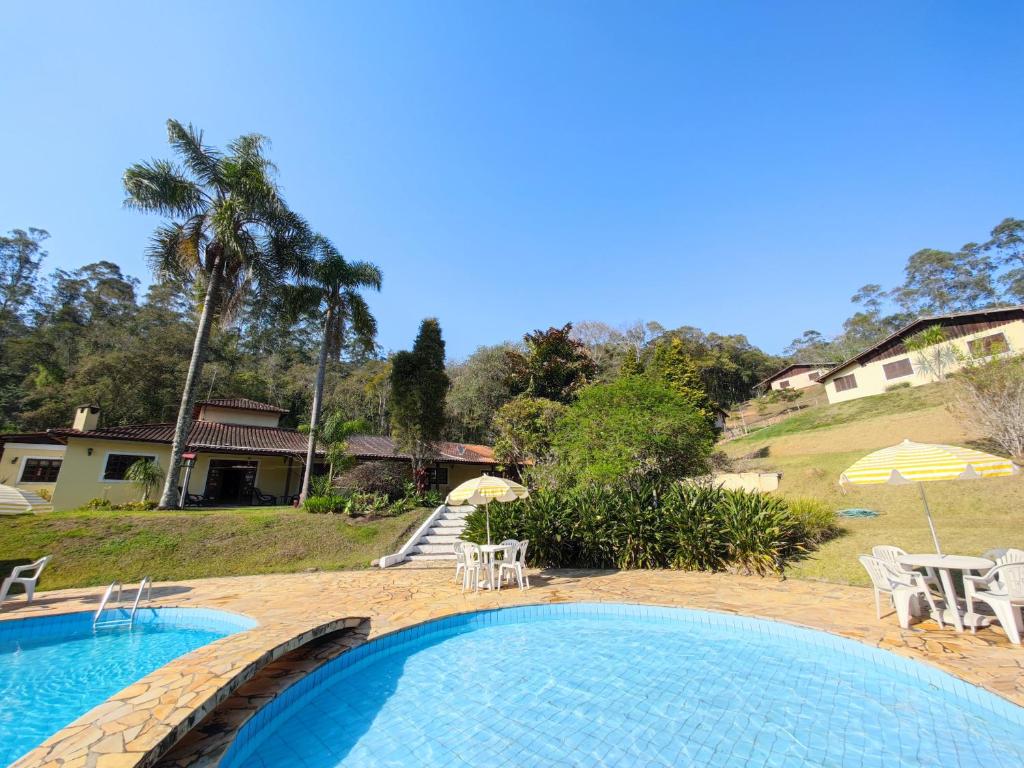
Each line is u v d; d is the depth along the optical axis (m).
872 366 32.78
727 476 19.56
